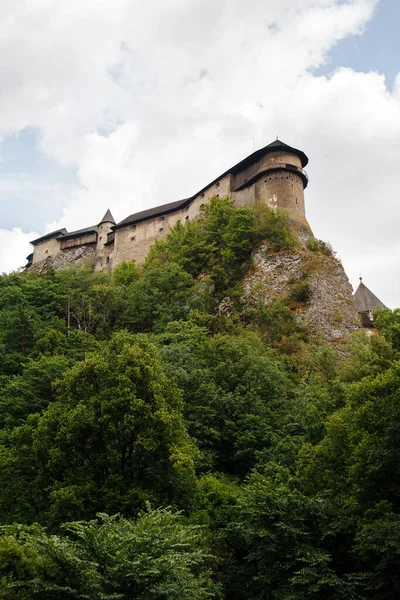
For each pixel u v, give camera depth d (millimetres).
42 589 14742
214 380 39062
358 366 39375
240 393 37875
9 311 57375
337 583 18625
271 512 20812
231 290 58375
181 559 15633
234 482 30719
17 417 38562
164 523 17531
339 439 25328
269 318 53000
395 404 21141
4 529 17984
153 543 15703
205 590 18750
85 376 27734
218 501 27047
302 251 59625
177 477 25094
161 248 72875
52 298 64188
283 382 41094
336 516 21719
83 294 63656
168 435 25438
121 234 88062
